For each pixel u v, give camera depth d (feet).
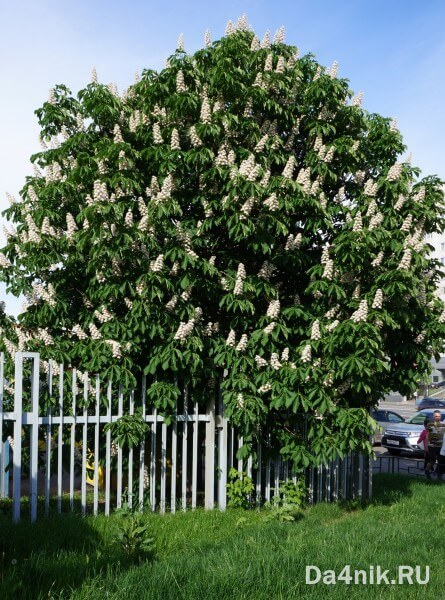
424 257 26.11
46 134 28.09
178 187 25.30
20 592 13.51
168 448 27.04
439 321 27.40
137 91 27.07
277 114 27.71
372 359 23.39
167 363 22.26
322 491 29.84
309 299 27.94
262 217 24.07
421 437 45.60
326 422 25.05
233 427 25.93
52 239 24.13
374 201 26.05
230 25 28.09
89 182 24.99
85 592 13.44
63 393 22.66
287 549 18.04
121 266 23.35
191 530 21.02
